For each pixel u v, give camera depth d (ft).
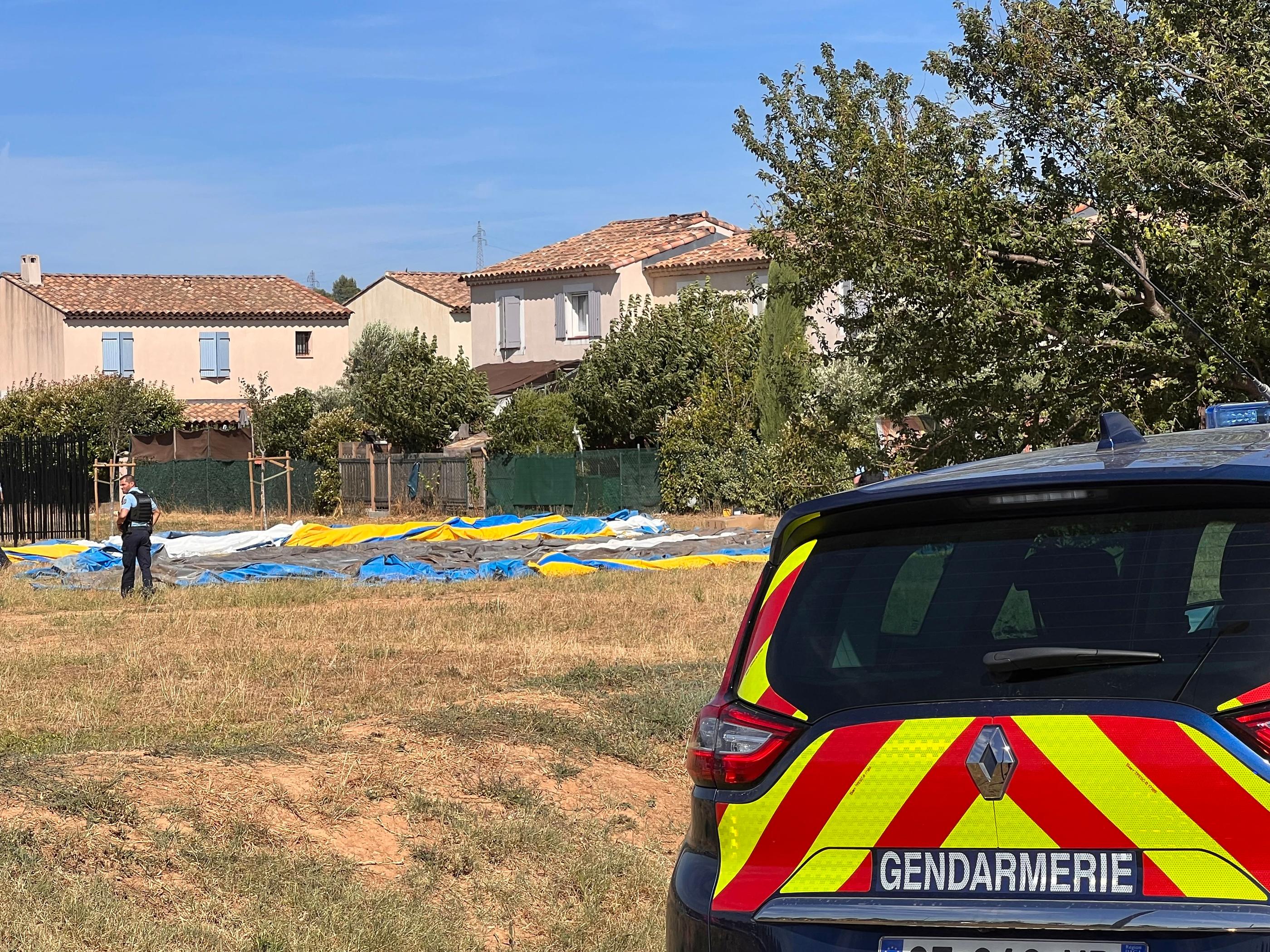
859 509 11.92
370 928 19.51
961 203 41.34
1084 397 40.40
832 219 43.45
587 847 23.88
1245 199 37.01
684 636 48.24
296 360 209.36
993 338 40.57
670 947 11.96
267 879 20.62
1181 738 10.11
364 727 28.58
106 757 24.53
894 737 10.91
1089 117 40.37
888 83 45.52
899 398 45.32
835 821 11.09
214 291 213.05
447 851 22.74
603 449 132.57
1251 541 10.55
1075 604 10.84
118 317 198.70
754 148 46.75
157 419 176.35
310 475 144.87
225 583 69.26
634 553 82.28
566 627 51.13
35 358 201.46
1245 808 9.93
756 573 70.59
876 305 44.19
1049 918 10.28
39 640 48.78
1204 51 38.32
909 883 10.82
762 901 11.31
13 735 30.58
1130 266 37.52
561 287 165.68
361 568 72.43
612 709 32.19
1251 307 36.17
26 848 19.93
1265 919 9.77
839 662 11.48
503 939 20.81
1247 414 19.88
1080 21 41.27
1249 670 10.14
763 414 115.14
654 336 128.98
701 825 11.91
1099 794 10.28
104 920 18.26
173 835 21.29
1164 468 11.02
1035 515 11.39
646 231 177.37
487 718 29.55
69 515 99.81
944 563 11.54
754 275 152.15
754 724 11.58
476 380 141.08
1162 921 10.00
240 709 34.27
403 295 211.82
